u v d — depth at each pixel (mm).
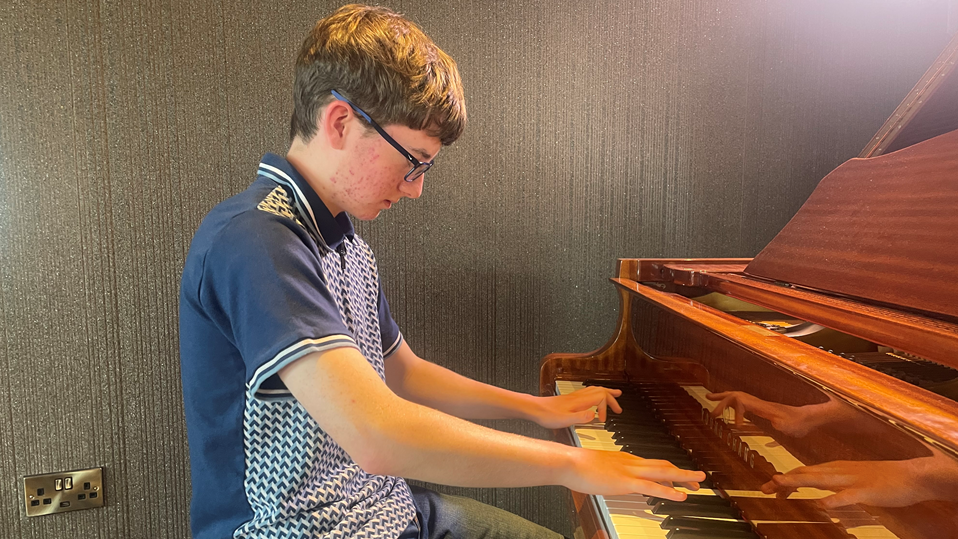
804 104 1911
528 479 802
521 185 1798
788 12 1864
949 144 891
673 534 781
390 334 1237
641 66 1817
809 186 1950
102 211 1538
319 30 871
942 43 1920
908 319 705
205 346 843
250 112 1612
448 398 1244
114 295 1568
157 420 1633
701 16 1829
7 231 1479
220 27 1567
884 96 1937
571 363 1479
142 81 1531
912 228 846
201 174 1598
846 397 586
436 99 848
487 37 1727
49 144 1484
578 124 1806
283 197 882
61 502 1575
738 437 839
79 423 1577
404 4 1667
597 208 1848
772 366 749
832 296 914
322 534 871
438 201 1756
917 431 494
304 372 736
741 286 1070
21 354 1520
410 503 1049
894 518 541
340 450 930
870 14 1895
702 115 1868
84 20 1473
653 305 1255
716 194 1908
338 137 860
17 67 1442
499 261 1813
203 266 808
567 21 1763
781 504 721
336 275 960
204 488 884
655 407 1231
